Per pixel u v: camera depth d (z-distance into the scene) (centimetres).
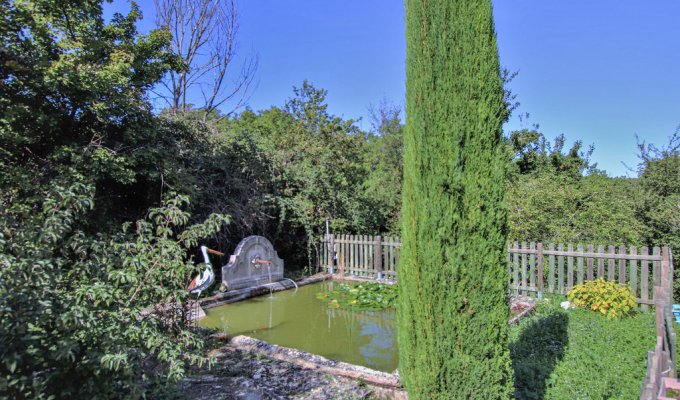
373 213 1406
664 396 306
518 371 421
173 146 866
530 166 1459
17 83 588
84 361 244
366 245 1066
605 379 399
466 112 281
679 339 518
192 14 1571
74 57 648
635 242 828
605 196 998
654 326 579
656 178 999
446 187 281
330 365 447
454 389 280
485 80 282
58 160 633
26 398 227
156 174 735
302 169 1230
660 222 802
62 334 238
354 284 978
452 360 280
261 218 1024
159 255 322
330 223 1188
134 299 304
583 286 688
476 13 283
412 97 300
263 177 1086
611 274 724
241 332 635
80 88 622
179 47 1580
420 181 291
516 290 831
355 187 1420
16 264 221
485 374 280
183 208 822
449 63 285
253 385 389
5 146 590
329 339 603
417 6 301
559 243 855
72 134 689
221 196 972
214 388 380
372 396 377
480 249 280
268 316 724
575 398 367
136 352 282
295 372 429
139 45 803
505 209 287
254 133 1212
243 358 470
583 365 442
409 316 297
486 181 281
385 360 520
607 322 590
